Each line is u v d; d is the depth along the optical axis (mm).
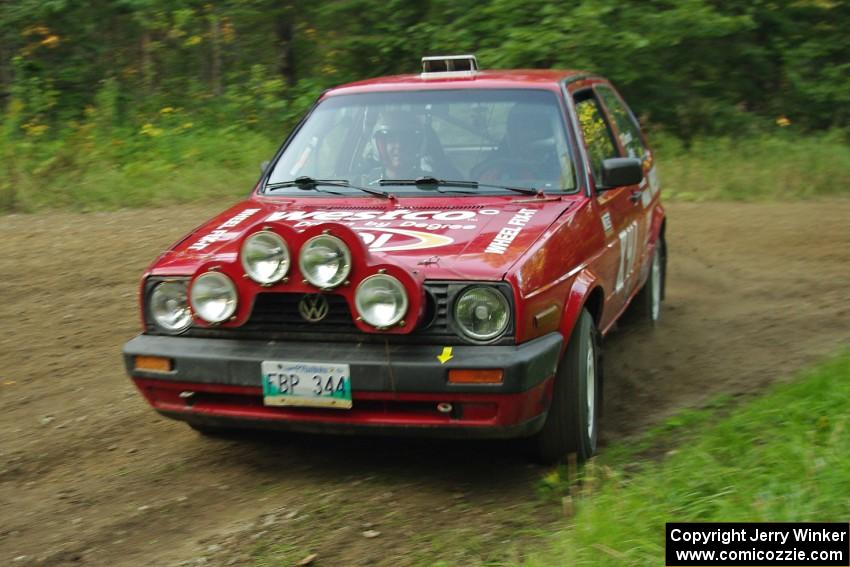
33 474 4727
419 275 4098
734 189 12461
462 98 5453
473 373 3996
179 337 4422
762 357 6348
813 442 4109
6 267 8594
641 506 3742
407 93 5547
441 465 4707
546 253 4371
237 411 4328
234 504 4344
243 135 13938
